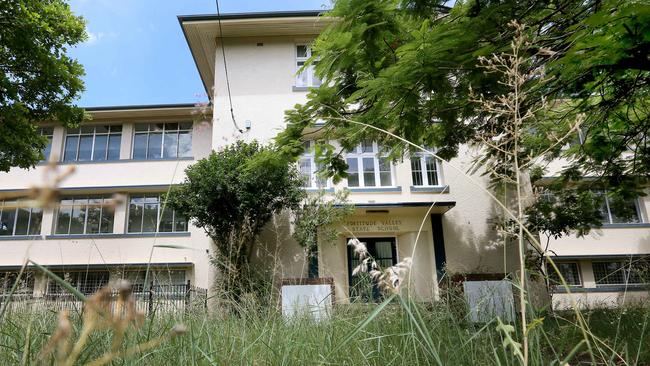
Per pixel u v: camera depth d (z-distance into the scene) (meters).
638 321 4.40
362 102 5.87
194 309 3.59
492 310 3.24
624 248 14.54
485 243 13.04
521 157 2.58
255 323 3.54
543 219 9.25
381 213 13.26
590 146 7.31
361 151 14.12
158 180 15.96
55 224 15.53
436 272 12.58
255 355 2.71
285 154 6.52
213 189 11.45
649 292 5.39
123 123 16.75
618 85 5.51
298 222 11.92
